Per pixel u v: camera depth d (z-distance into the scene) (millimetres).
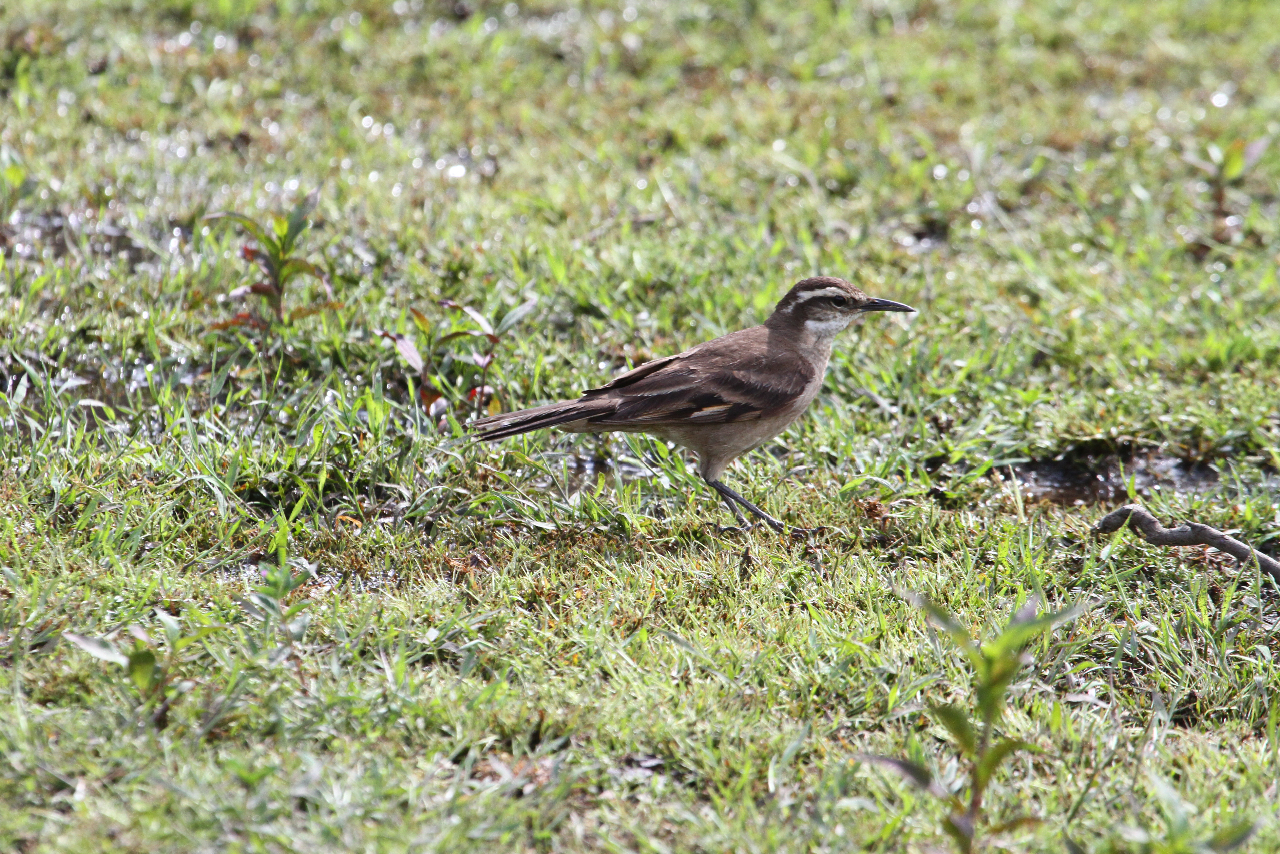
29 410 11422
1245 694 8656
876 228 16406
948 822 6547
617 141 18125
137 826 6664
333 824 6789
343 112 18359
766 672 8555
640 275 14383
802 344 11633
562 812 7207
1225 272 15375
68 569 9031
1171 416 12406
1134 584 10031
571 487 11430
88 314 12922
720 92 19938
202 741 7398
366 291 13727
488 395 12164
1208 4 24016
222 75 19016
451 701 7988
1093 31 22844
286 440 11328
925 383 12891
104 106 17672
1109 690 8719
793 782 7613
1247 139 18656
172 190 16016
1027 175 17469
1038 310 14383
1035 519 10953
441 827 6879
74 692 7762
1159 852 6324
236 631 8344
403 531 10203
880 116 18828
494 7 21938
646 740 7879
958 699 8445
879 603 9367
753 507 10797
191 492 10242
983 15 22922
